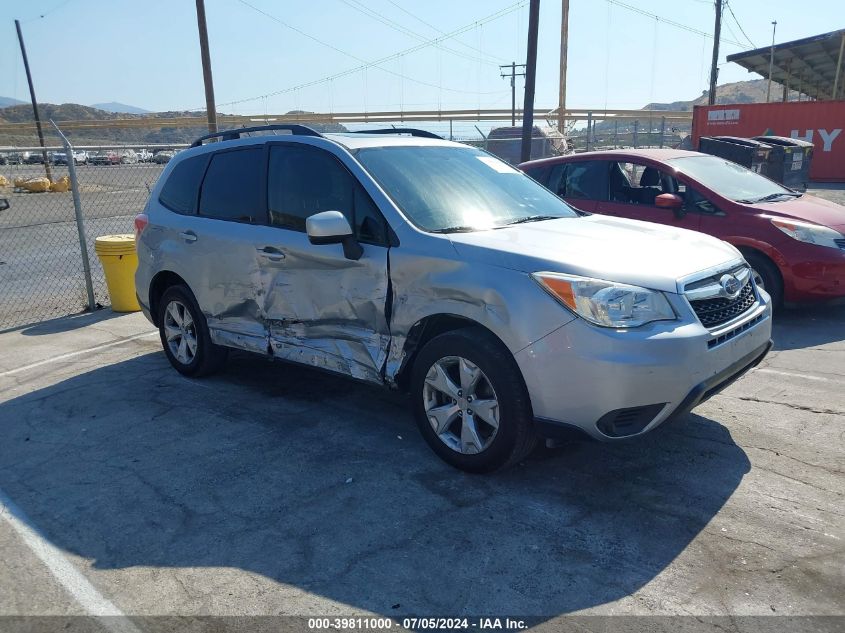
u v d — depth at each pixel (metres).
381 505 3.72
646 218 7.68
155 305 6.12
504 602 2.92
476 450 3.90
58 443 4.68
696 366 3.52
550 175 8.63
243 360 6.34
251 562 3.26
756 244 7.00
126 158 14.75
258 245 4.89
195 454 4.43
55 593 3.09
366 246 4.30
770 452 4.20
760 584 2.97
